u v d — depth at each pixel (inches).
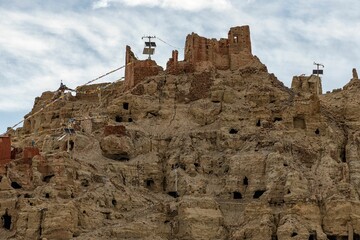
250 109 5014.8
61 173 4163.4
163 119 5083.7
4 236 3929.6
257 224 4060.0
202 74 5305.1
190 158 4598.9
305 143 4734.3
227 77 5329.7
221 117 4948.3
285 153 4566.9
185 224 4055.1
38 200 3978.8
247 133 4805.6
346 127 5108.3
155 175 4613.7
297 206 4136.3
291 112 4889.3
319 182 4392.2
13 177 4195.4
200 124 5024.6
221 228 4104.3
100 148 4761.3
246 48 5516.7
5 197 4072.3
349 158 4734.3
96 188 4252.0
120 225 4001.0
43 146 4817.9
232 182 4453.7
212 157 4692.4
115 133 4766.2
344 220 4106.8
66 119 5467.5
